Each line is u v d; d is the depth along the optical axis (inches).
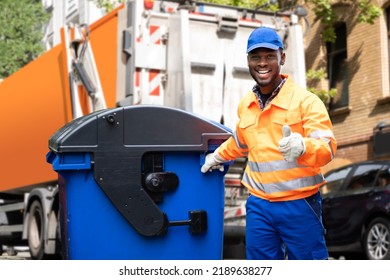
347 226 446.9
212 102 395.5
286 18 426.0
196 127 209.2
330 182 476.4
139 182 204.1
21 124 499.2
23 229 445.1
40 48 994.7
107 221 202.7
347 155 683.4
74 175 202.4
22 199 547.5
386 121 635.5
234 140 192.5
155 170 207.6
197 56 393.4
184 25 387.2
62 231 208.2
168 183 206.8
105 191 201.8
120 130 203.8
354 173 459.2
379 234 423.2
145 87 388.5
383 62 654.5
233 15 404.5
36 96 478.0
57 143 199.5
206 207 211.0
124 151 203.6
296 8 426.3
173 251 207.6
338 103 712.4
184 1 399.9
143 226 203.6
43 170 459.8
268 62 175.5
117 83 397.1
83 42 428.5
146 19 391.9
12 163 514.0
